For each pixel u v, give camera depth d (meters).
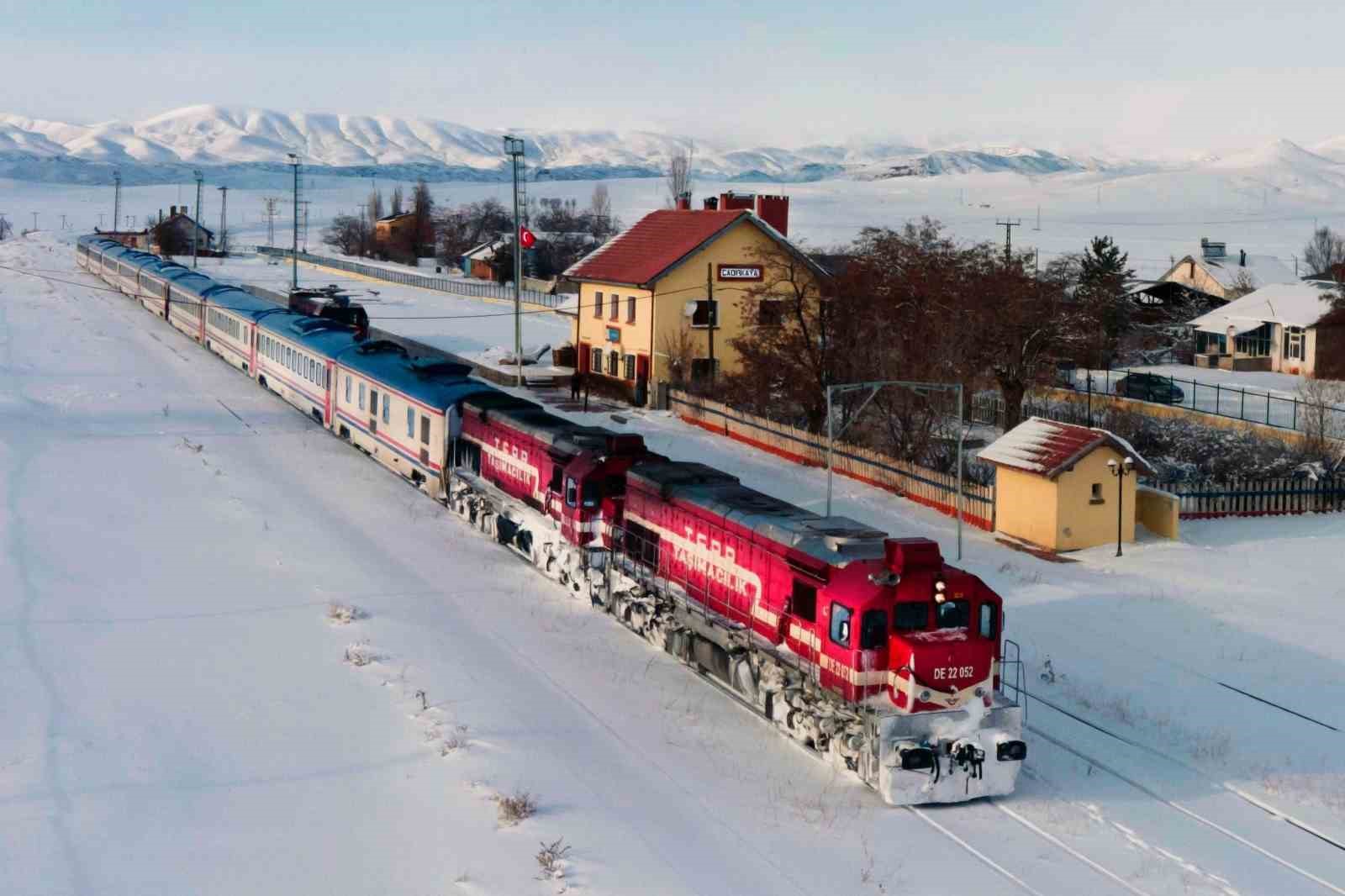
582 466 30.88
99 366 64.50
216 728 21.98
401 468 43.59
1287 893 17.23
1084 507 37.22
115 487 39.75
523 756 21.17
